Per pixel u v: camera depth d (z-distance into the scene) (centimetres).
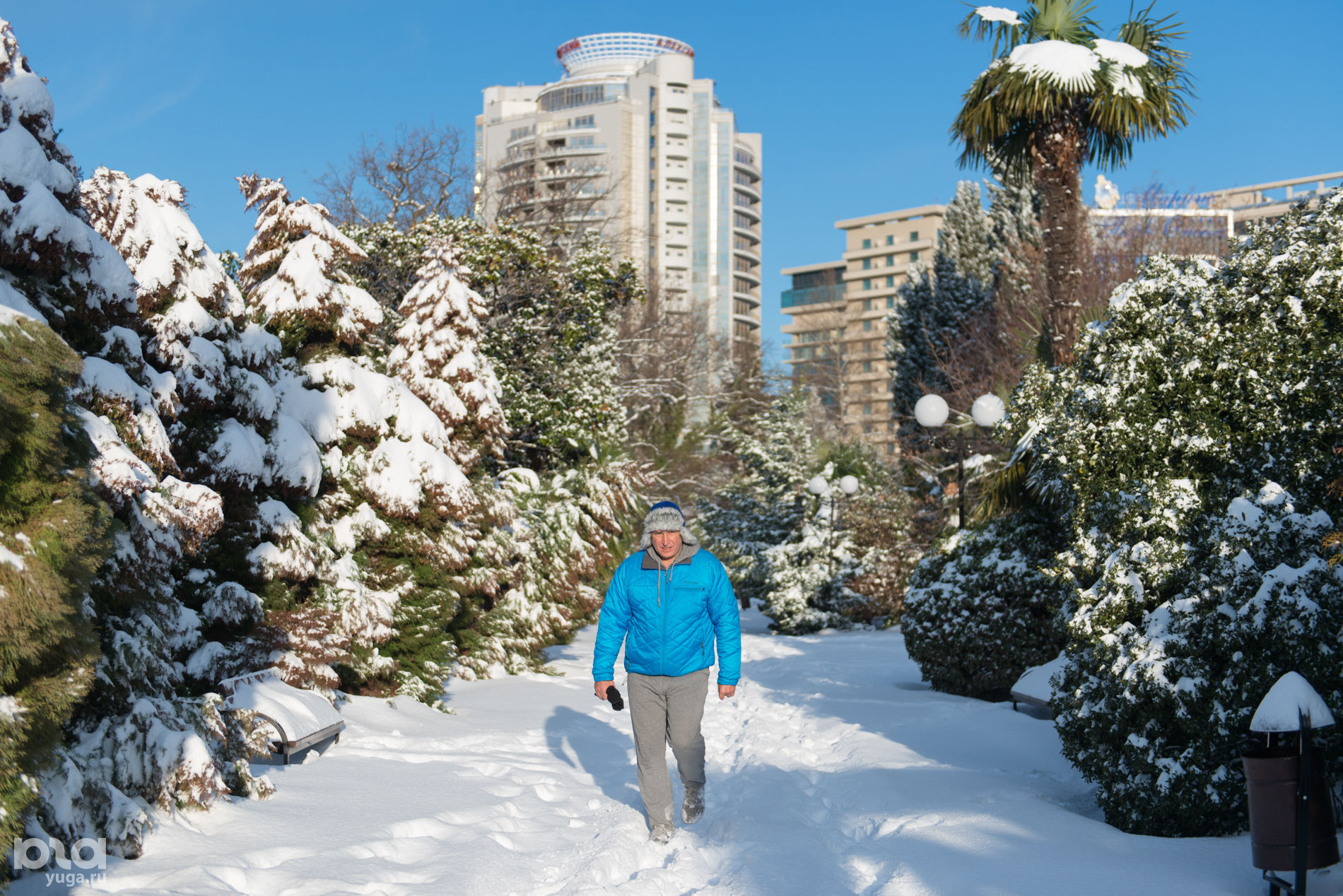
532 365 2092
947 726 777
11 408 360
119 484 457
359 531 891
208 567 720
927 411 1308
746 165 11838
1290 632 450
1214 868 427
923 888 405
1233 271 560
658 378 3934
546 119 10562
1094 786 613
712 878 460
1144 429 548
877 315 11569
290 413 864
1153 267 591
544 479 1659
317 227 923
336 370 908
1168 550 509
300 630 717
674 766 730
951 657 1002
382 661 852
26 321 386
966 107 1337
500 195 3272
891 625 2189
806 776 672
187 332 656
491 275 2014
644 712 531
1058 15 1313
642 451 3872
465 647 1123
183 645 611
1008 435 864
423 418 945
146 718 473
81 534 385
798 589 2169
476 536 1046
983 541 1013
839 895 409
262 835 468
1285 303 530
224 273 723
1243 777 469
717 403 4828
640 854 492
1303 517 483
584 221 3284
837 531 2245
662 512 535
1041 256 2964
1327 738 454
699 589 534
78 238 491
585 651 1477
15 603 350
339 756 657
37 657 363
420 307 1089
